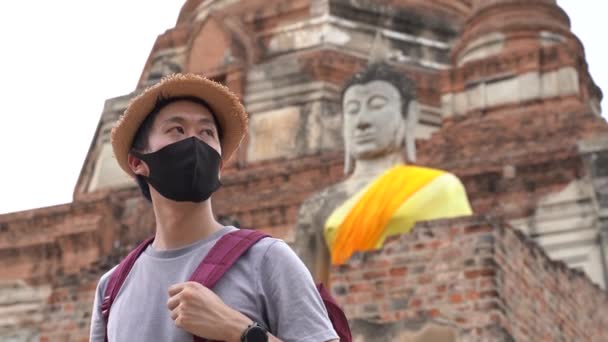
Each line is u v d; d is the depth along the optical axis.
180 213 3.95
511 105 20.17
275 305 3.78
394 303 12.55
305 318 3.75
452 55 22.53
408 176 14.79
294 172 19.03
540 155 18.53
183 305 3.64
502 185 18.53
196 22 25.38
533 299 13.00
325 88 21.81
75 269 20.39
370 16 23.89
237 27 23.86
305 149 21.20
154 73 25.14
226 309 3.66
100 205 20.70
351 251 14.29
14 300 20.56
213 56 23.81
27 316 20.36
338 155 19.03
